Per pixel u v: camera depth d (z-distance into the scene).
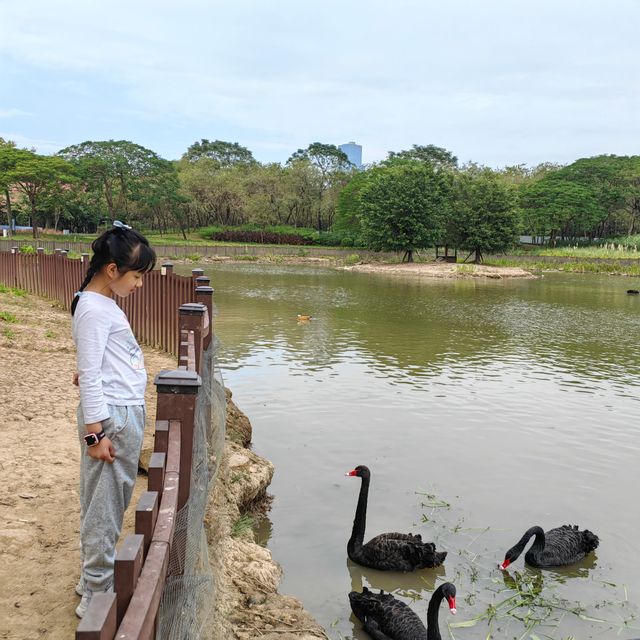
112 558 3.32
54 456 5.83
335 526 6.91
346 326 21.02
